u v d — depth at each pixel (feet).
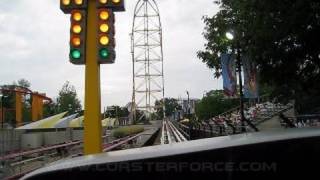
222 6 66.74
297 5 44.14
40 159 79.25
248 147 13.83
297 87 53.26
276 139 13.89
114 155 14.40
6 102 215.10
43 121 160.76
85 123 38.11
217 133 92.48
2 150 112.78
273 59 50.26
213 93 319.47
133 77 379.35
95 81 37.73
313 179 13.57
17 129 132.46
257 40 48.52
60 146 88.79
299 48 48.24
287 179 13.61
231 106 278.46
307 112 59.00
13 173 60.13
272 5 45.80
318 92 52.90
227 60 71.56
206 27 70.59
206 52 75.51
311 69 51.19
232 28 59.36
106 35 37.27
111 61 37.55
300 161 13.67
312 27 45.47
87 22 37.60
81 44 37.32
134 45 373.81
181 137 119.65
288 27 45.60
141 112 419.13
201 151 13.87
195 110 357.61
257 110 123.95
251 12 50.34
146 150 14.52
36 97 184.55
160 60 377.50
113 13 37.60
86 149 38.19
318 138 13.79
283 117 45.91
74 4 37.29
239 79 76.95
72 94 467.93
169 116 500.74
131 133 171.94
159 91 382.22
